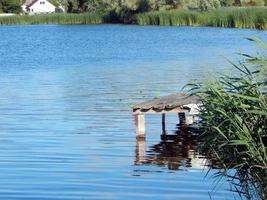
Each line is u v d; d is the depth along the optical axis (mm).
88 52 44719
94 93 22344
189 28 70688
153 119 17219
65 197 10133
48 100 20734
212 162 11062
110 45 50906
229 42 48562
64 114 17906
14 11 119062
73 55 42375
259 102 8344
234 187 10203
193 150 13289
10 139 14516
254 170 8430
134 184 10789
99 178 11188
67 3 110438
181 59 36031
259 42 8695
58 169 11812
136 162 12336
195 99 15211
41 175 11391
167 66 31984
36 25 95000
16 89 23844
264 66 8781
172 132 15367
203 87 9734
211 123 8734
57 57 41062
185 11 77938
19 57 41656
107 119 17062
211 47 44562
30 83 25922
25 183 10883
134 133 15211
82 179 11117
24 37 65562
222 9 74250
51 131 15438
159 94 21609
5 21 98438
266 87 8828
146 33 64938
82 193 10320
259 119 8391
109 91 22812
